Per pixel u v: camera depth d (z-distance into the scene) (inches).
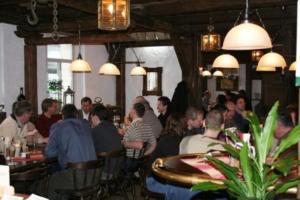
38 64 295.4
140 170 156.9
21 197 68.1
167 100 259.3
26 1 189.6
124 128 236.2
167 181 94.2
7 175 68.9
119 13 140.6
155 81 369.1
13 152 139.6
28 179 119.7
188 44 289.0
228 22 248.8
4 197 67.6
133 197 188.5
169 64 362.3
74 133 138.6
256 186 50.7
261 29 120.9
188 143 117.6
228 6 195.9
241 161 51.7
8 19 255.3
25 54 281.1
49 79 325.1
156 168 95.3
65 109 151.4
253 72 490.3
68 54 343.0
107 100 374.6
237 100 240.1
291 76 265.0
